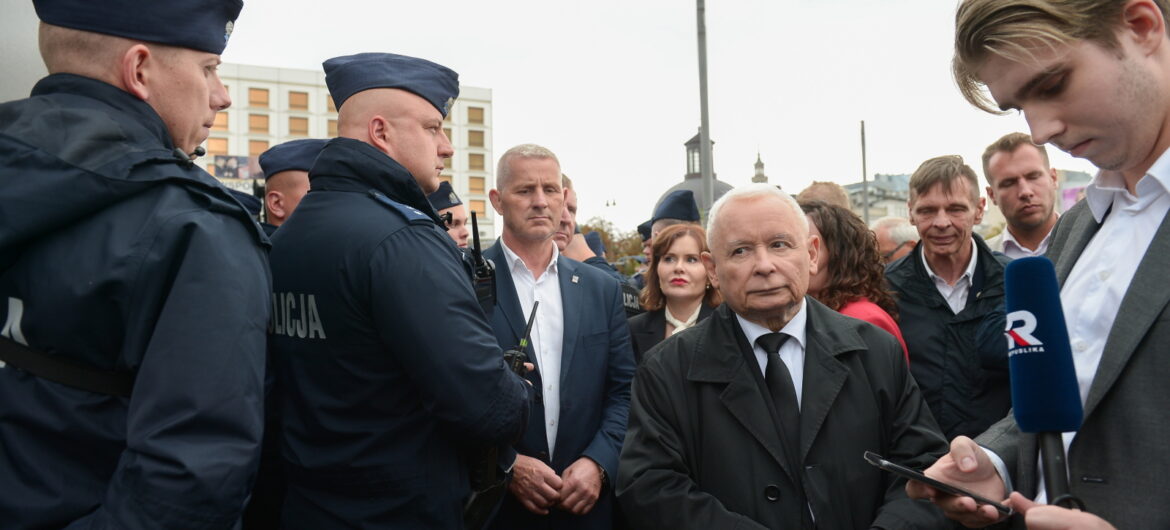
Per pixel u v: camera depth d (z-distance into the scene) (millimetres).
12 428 1385
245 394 1446
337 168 2268
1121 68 1308
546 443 3152
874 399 2275
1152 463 1309
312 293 2115
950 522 2084
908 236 4930
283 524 2139
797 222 2312
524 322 3301
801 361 2338
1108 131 1343
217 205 1523
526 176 3457
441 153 2607
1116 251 1482
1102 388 1377
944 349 3217
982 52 1404
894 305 3141
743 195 2342
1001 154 4215
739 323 2373
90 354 1406
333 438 2090
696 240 3947
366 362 2080
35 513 1358
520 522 3031
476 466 2273
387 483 2064
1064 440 1546
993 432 1797
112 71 1558
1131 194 1485
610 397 3393
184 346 1390
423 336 2023
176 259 1444
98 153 1422
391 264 2059
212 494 1337
